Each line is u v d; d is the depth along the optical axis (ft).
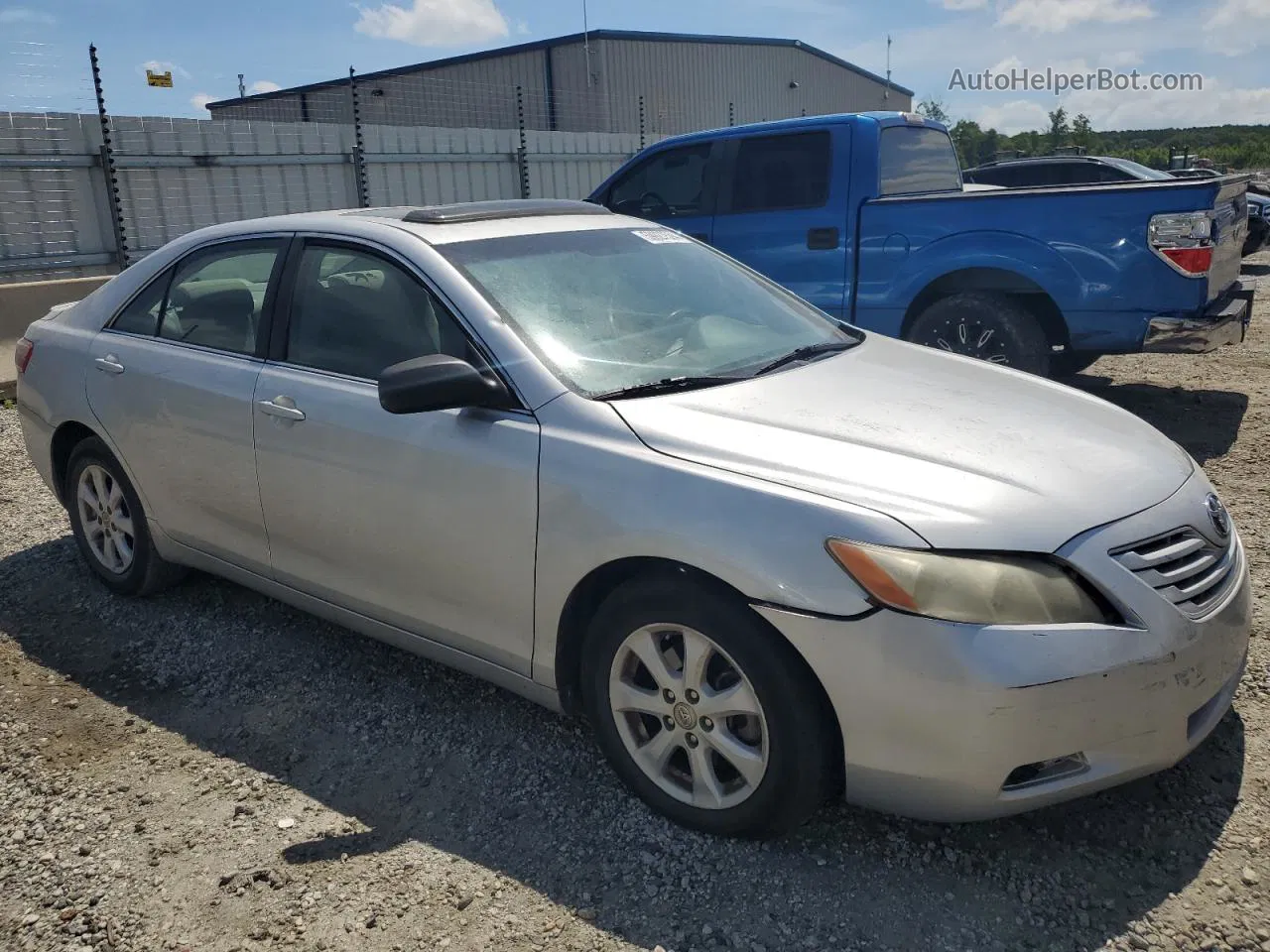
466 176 56.95
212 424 11.96
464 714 11.18
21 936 8.11
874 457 8.52
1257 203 45.44
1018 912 7.90
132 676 12.28
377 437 10.30
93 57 39.22
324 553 11.20
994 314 21.47
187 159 44.09
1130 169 41.45
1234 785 9.23
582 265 11.42
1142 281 19.95
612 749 9.34
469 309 10.14
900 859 8.55
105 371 13.35
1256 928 7.61
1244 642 8.79
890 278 22.77
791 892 8.23
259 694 11.76
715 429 8.94
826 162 23.59
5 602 14.40
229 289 12.44
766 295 12.90
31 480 19.92
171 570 13.99
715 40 95.71
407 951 7.77
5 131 37.70
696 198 25.75
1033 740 7.55
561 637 9.38
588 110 86.94
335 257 11.43
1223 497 16.93
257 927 8.07
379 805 9.62
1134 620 7.81
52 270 39.60
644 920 7.99
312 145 49.14
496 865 8.71
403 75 93.25
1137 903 7.93
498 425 9.55
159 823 9.44
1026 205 20.85
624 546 8.62
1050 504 8.15
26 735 11.00
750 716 8.37
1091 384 26.32
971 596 7.57
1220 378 26.32
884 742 7.79
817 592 7.79
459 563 9.87
